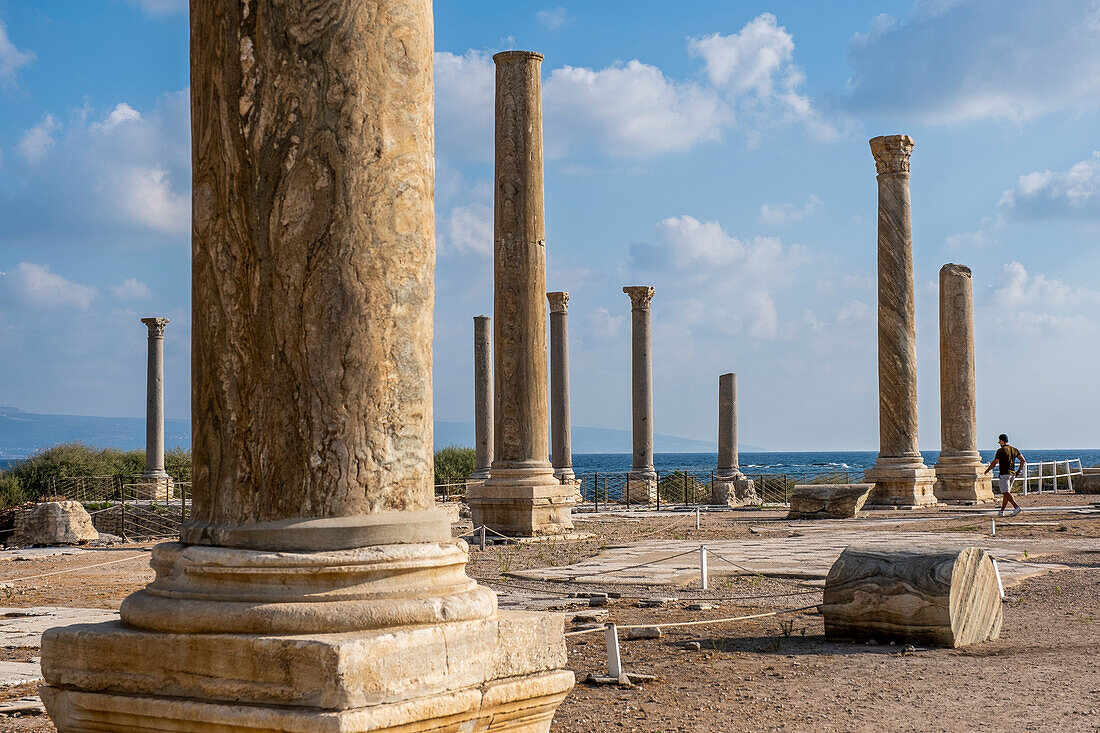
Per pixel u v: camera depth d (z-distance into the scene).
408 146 6.33
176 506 35.47
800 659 10.84
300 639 5.50
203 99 6.40
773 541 24.00
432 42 6.65
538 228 25.36
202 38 6.42
